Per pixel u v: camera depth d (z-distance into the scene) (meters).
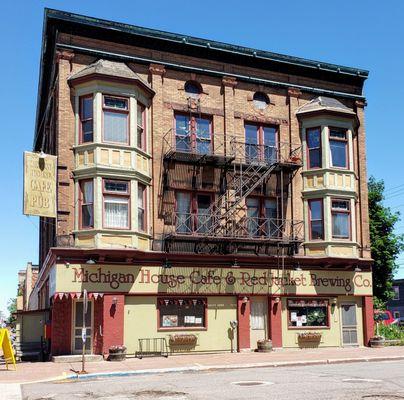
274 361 21.92
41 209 23.30
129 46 26.58
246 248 27.30
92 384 16.38
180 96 27.31
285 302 27.89
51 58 28.09
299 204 28.89
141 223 25.47
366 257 29.91
